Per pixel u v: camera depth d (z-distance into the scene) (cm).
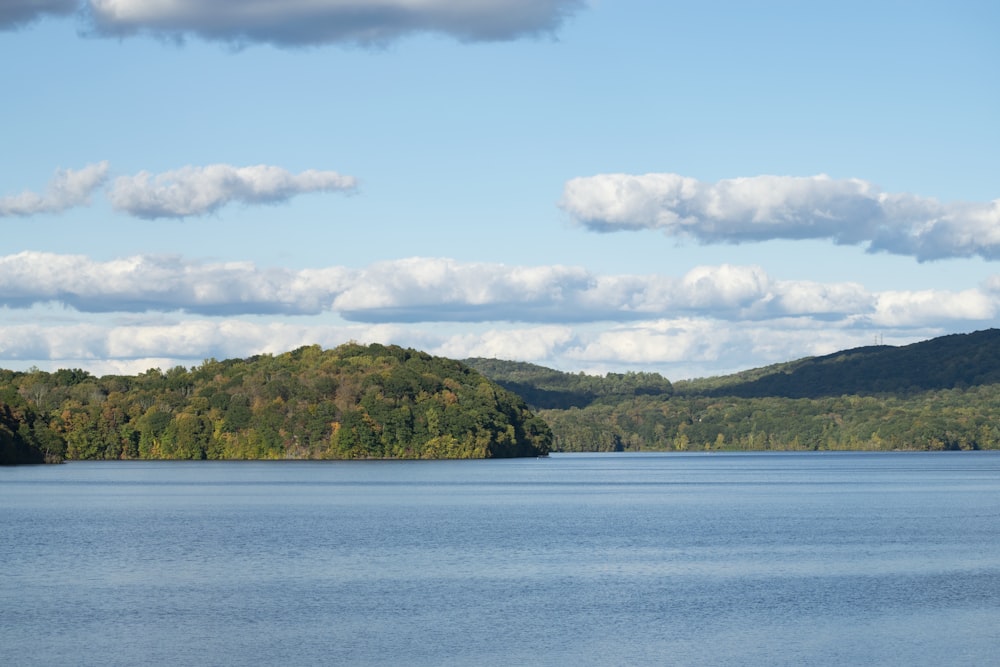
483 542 11206
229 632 6762
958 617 7269
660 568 9362
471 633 6769
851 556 10175
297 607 7519
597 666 6028
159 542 11106
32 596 7875
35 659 6100
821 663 6109
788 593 8125
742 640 6612
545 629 6888
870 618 7231
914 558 10031
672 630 6881
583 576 8900
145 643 6475
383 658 6181
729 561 9800
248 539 11412
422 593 8075
